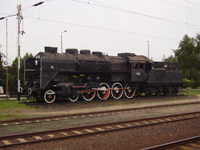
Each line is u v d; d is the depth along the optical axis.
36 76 15.73
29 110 12.44
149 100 18.47
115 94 18.44
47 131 7.50
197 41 37.84
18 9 18.12
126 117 10.82
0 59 31.12
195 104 16.42
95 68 17.20
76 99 16.03
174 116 11.02
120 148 6.37
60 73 15.53
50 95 14.96
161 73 21.31
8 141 6.69
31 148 6.19
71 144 6.59
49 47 15.70
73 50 16.77
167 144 6.38
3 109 12.41
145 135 7.75
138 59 19.64
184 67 38.19
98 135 7.52
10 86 37.06
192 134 7.91
